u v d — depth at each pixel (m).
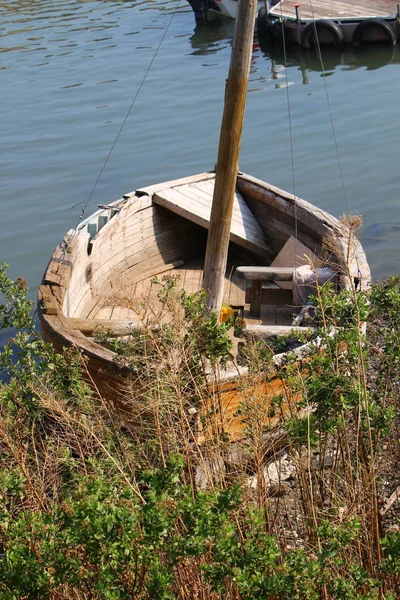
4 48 25.95
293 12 26.09
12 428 4.70
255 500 4.50
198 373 4.84
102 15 29.81
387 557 4.08
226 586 3.85
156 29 27.59
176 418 4.93
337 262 8.57
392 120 17.27
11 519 4.11
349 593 3.54
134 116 18.88
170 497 3.74
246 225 10.48
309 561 3.58
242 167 15.41
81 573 3.61
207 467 4.62
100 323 7.36
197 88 20.75
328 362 4.66
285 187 14.44
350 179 14.49
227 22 27.94
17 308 5.94
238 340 8.22
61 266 8.29
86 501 3.48
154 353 4.84
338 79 21.36
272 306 9.52
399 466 5.41
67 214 14.14
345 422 4.66
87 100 20.27
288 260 10.09
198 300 5.04
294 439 4.52
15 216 14.18
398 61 22.81
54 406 4.68
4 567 3.47
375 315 5.35
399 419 5.47
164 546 3.56
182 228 10.98
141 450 4.76
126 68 23.02
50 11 31.00
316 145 16.20
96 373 6.49
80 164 16.25
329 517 4.34
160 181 15.23
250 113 18.64
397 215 12.96
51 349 5.78
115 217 9.86
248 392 4.66
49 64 23.83
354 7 25.83
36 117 19.27
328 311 5.26
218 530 3.50
